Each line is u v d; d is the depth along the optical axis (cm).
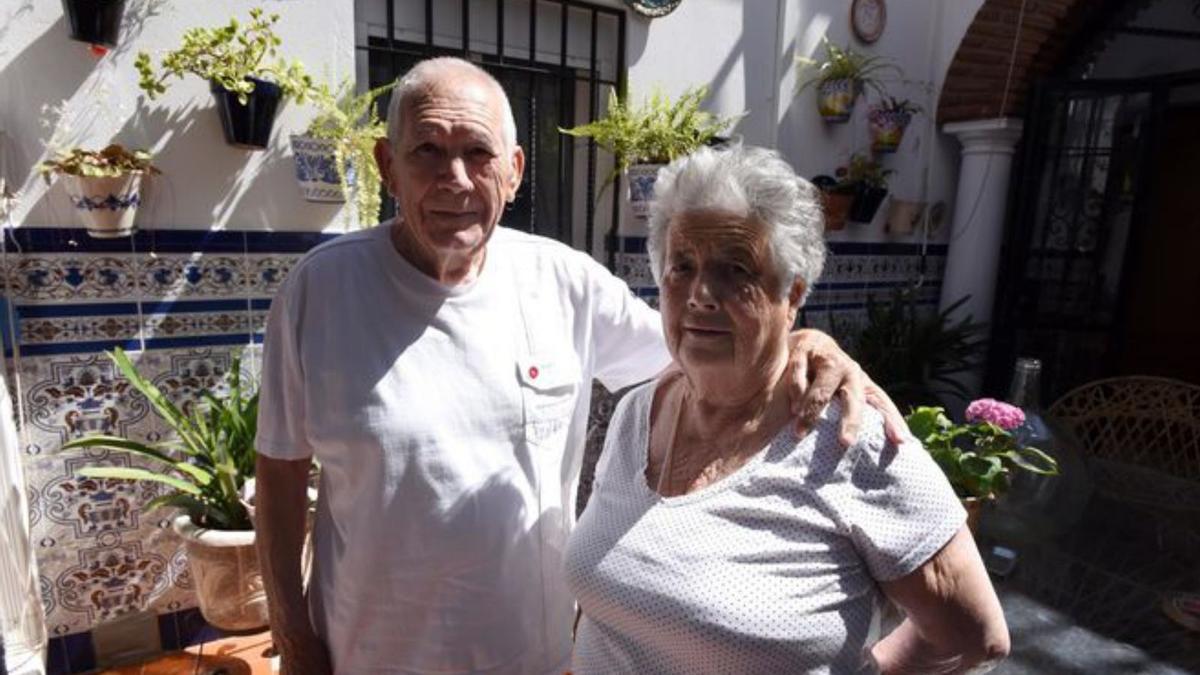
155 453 188
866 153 365
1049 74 388
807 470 94
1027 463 197
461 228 114
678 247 99
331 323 117
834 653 92
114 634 212
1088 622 176
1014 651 163
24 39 179
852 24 348
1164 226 489
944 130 397
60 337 193
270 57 208
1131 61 396
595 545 106
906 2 371
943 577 90
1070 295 398
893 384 354
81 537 204
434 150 111
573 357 133
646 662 99
